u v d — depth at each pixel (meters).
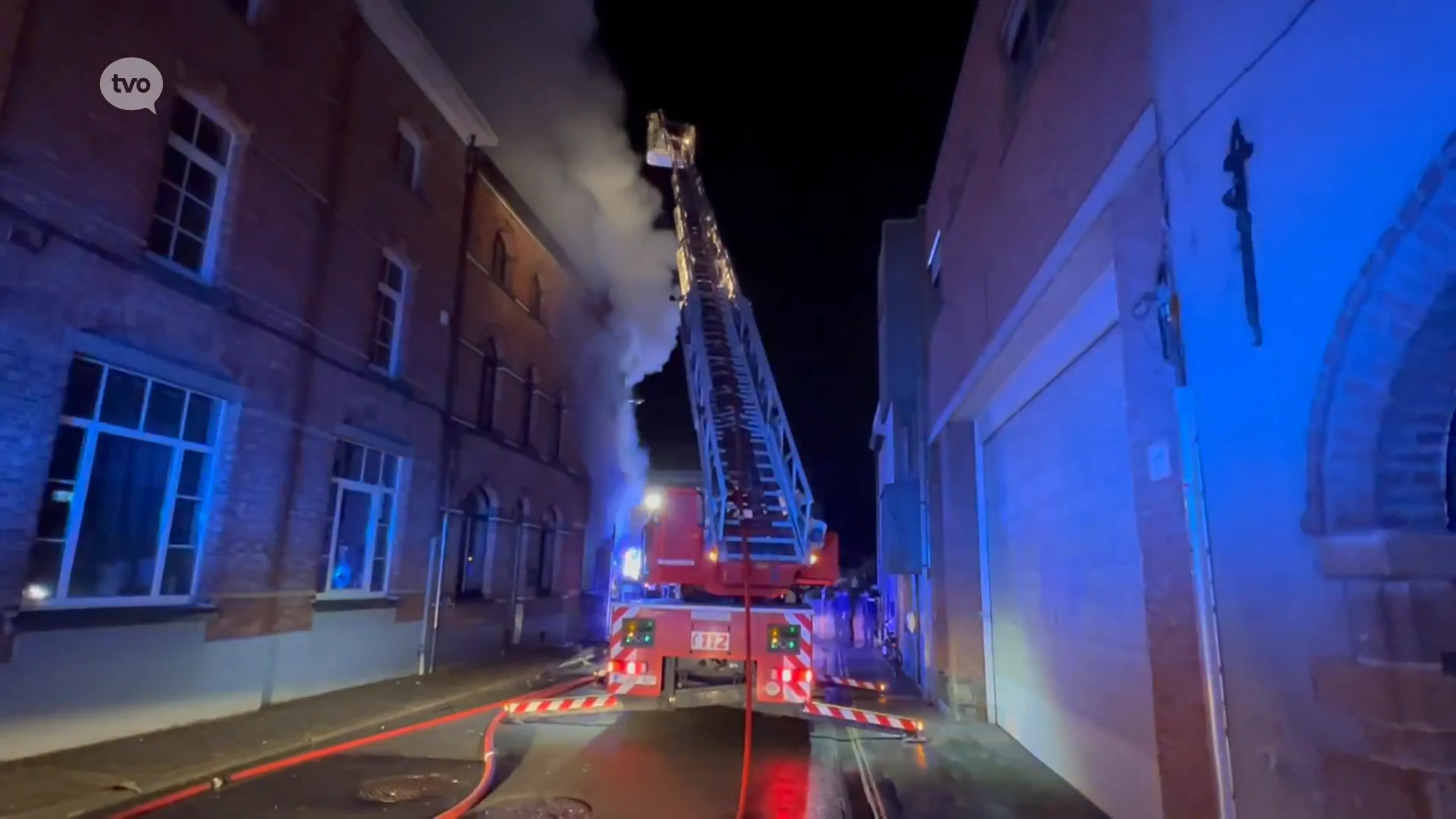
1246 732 3.40
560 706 8.23
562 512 18.97
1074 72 5.49
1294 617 3.10
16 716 6.57
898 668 15.63
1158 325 4.13
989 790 6.42
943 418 10.33
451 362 14.00
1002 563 9.02
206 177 8.92
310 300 10.30
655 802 6.04
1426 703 2.58
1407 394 2.68
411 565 12.66
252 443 9.23
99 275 7.37
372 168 11.80
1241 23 3.49
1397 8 2.65
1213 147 3.66
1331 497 2.85
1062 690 6.78
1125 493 5.42
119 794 5.86
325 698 10.13
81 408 7.41
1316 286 2.98
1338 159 2.89
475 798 5.98
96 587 7.49
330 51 10.86
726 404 12.37
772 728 8.91
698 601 8.93
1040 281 6.08
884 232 15.48
